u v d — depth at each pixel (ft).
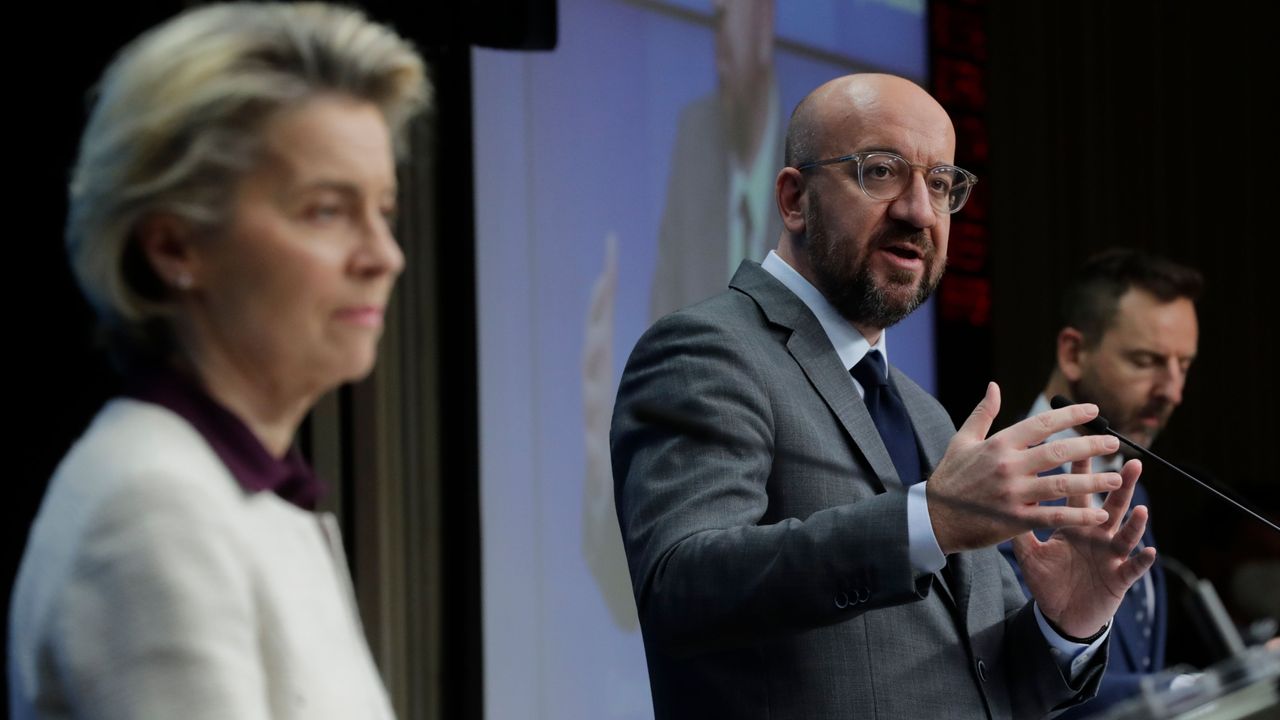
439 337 26.02
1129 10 40.57
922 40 35.47
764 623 11.61
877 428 14.15
